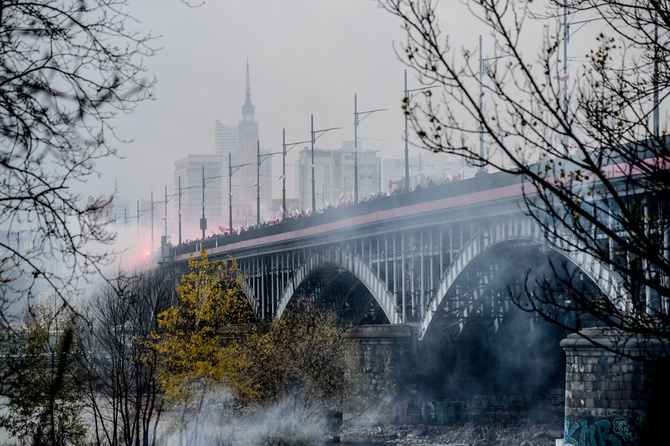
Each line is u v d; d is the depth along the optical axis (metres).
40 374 87.31
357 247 169.00
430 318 145.38
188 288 100.94
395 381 154.62
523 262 138.88
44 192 32.19
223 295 102.19
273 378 123.25
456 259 136.62
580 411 104.06
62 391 90.81
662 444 88.69
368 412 153.50
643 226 38.00
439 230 141.25
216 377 99.25
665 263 36.06
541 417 151.00
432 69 34.78
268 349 123.94
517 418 152.00
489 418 152.75
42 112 32.28
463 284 146.00
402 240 152.00
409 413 154.50
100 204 32.91
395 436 144.25
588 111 40.66
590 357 103.75
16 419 93.69
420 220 143.25
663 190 38.34
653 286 36.12
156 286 130.75
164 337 99.25
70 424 97.75
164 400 99.94
